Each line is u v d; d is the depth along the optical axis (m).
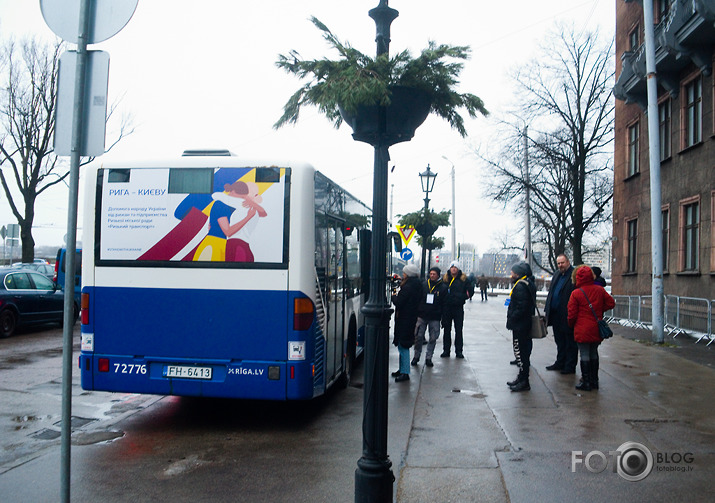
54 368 10.62
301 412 7.68
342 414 7.58
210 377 6.59
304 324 6.53
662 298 13.91
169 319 6.66
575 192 27.53
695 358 11.79
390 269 13.62
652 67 13.78
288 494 4.84
